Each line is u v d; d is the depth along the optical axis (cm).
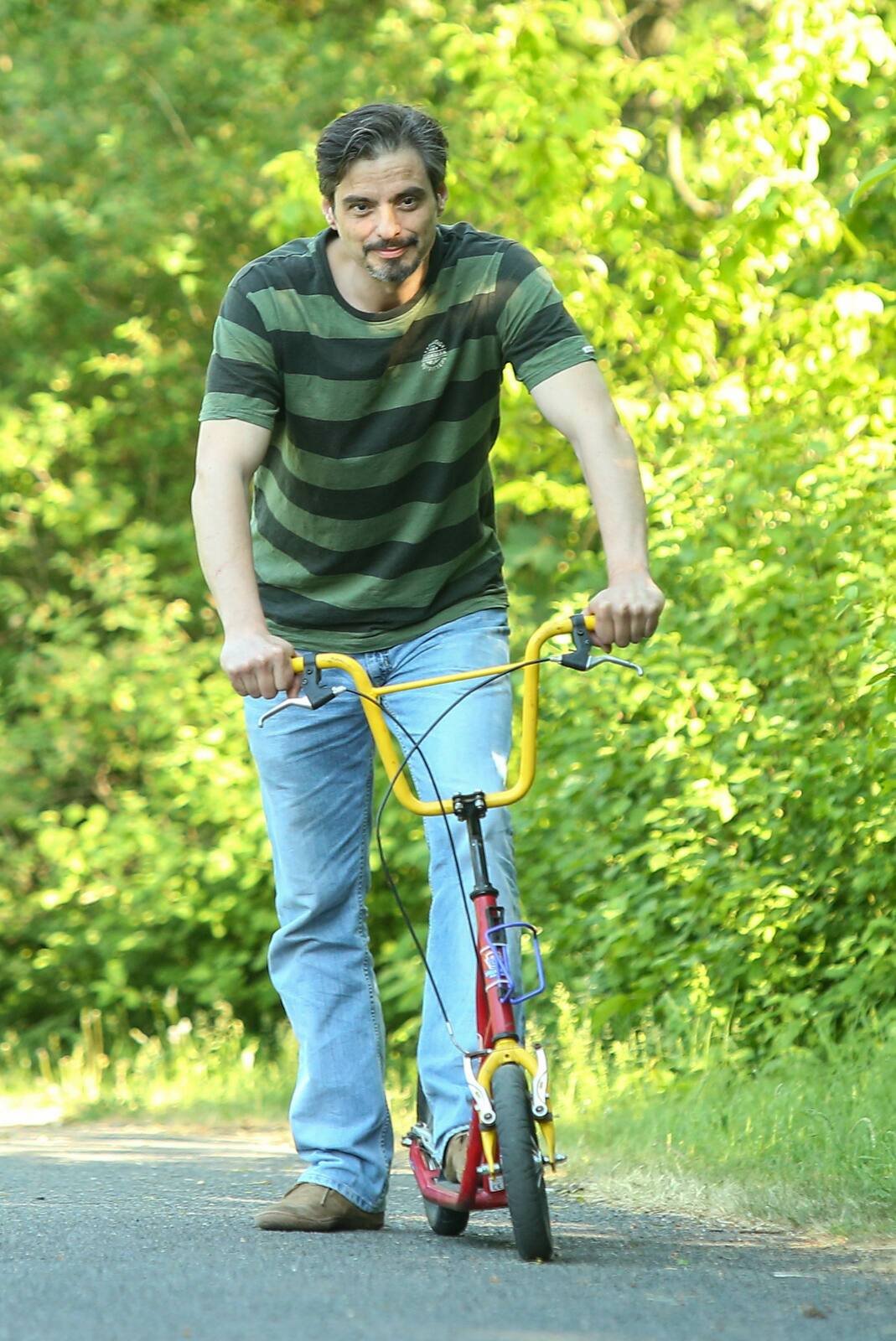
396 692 888
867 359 2105
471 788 868
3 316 3119
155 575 3092
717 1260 798
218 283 3044
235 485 857
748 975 1622
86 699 2748
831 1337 629
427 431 878
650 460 2116
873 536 1655
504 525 2723
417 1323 651
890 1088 1185
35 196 3120
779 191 2002
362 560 900
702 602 1805
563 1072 1576
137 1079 2167
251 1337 629
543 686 1819
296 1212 897
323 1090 916
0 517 3148
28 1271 780
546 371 868
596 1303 689
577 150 2241
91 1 3194
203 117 3108
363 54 3073
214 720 2550
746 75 2112
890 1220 891
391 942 2389
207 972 2558
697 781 1636
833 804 1591
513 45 2261
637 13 2908
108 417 3019
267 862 2370
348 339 865
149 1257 811
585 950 1870
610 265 2530
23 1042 2806
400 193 830
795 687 1664
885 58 2078
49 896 2602
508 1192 779
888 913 1603
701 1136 1152
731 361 2303
